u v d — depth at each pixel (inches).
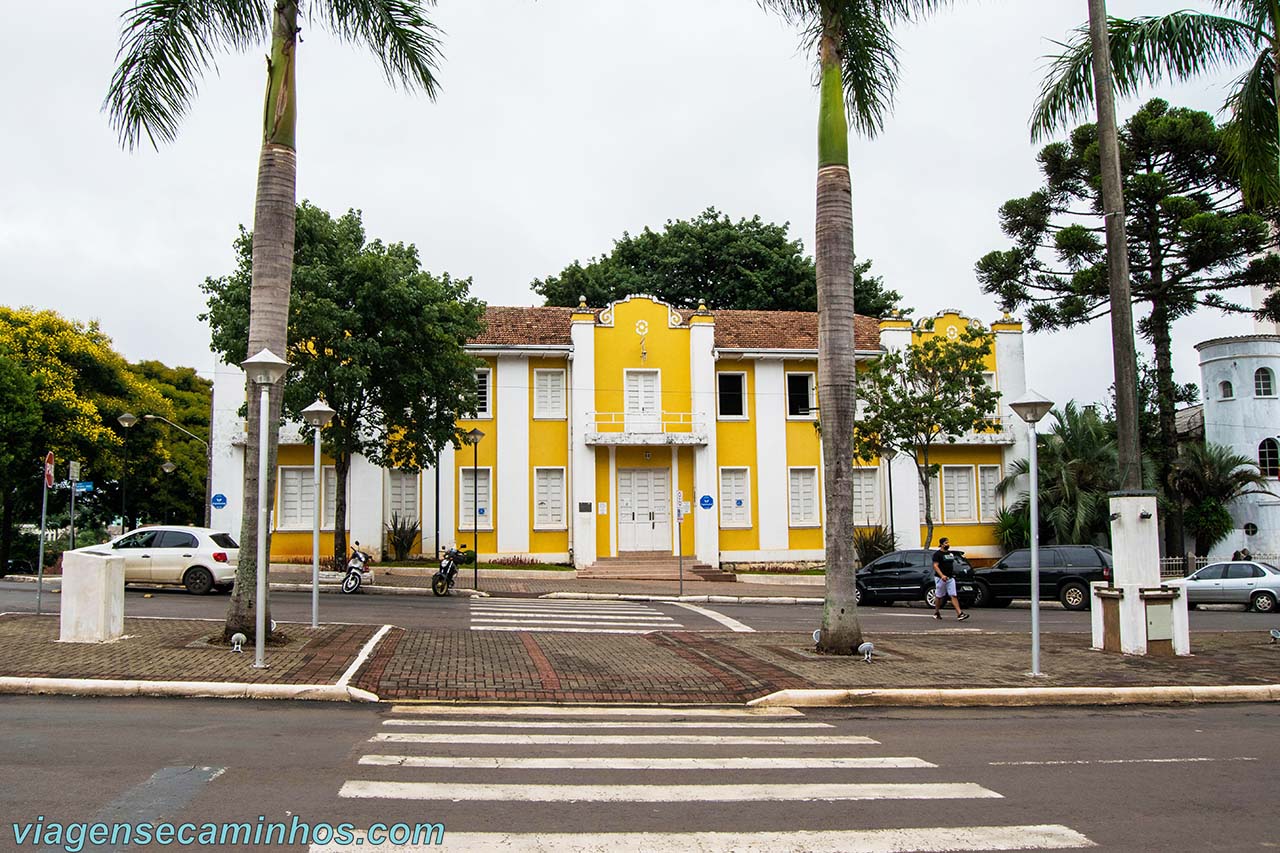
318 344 968.9
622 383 1323.8
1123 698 447.5
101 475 1556.3
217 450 1213.7
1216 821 243.9
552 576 1190.3
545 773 280.4
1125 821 242.7
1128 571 566.3
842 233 531.8
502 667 491.5
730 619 809.5
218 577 868.0
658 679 472.7
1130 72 644.7
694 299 1873.8
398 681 442.3
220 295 981.8
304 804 241.0
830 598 546.3
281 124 509.4
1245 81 644.7
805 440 1371.8
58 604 732.0
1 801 239.6
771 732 361.1
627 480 1322.6
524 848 211.5
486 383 1311.5
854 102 592.1
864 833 227.9
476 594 978.1
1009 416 1378.0
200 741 312.0
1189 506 1323.8
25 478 1370.6
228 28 523.2
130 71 512.1
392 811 237.0
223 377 1222.3
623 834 222.8
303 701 399.9
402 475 1299.2
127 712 361.4
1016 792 270.4
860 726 379.6
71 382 1395.2
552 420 1317.7
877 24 559.5
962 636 660.7
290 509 1244.5
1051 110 654.5
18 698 384.2
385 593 964.6
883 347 1338.6
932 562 957.8
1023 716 410.3
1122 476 579.2
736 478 1349.7
